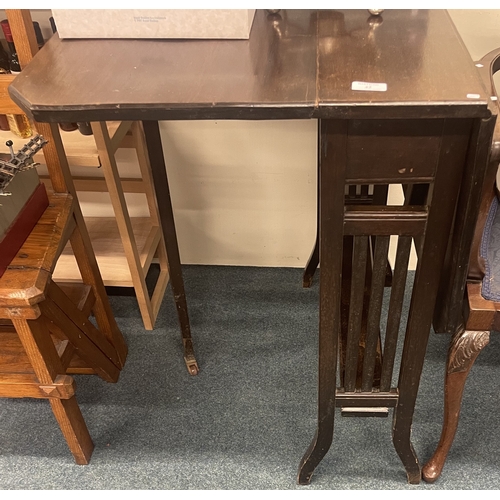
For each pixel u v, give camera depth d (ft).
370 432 4.43
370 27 2.90
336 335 3.14
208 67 2.56
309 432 4.45
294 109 2.18
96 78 2.50
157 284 5.75
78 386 4.94
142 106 2.26
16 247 3.52
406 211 2.60
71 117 2.31
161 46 2.81
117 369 4.97
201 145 5.10
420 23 2.93
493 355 4.98
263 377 4.92
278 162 5.15
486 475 4.10
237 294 5.78
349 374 3.45
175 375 5.00
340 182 2.48
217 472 4.23
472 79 2.29
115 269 5.12
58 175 3.84
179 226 5.80
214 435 4.48
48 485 4.21
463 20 4.20
